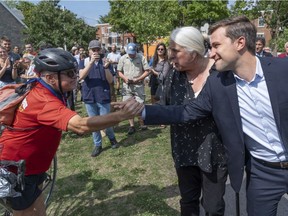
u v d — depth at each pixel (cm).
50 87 214
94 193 395
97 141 518
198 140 233
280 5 2436
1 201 259
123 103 205
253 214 217
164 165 457
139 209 352
